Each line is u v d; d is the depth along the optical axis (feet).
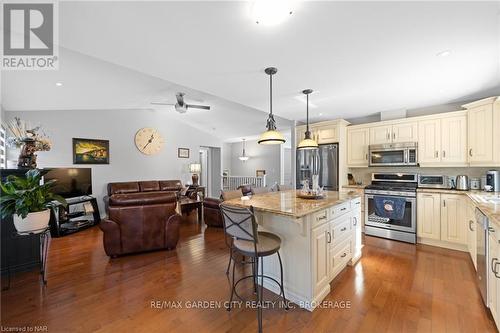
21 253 8.77
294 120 16.84
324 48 6.67
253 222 5.77
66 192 15.26
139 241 10.45
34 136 9.54
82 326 5.85
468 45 6.49
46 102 14.06
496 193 9.84
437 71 8.29
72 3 4.75
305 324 5.92
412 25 5.58
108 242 9.96
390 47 6.62
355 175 15.81
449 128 11.67
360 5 4.87
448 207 11.09
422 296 7.12
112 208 10.14
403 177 13.48
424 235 11.73
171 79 9.04
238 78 8.91
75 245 11.91
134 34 5.91
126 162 19.88
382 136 13.83
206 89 10.21
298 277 6.86
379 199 12.92
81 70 10.36
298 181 16.35
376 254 10.54
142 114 20.89
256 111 18.85
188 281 8.12
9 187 6.68
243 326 5.87
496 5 4.84
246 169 32.63
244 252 6.24
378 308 6.56
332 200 8.17
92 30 5.74
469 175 12.10
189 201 17.63
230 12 5.08
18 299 7.00
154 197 10.75
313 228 6.73
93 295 7.22
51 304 6.75
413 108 13.48
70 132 16.90
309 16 5.22
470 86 9.92
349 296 7.16
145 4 4.77
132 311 6.45
